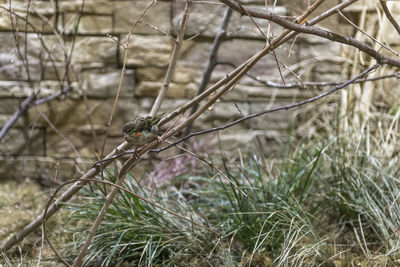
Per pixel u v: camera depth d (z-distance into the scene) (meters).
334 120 3.95
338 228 3.03
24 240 2.93
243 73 2.01
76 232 2.88
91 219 2.88
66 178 3.98
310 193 3.11
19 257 2.72
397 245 2.54
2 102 3.94
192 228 2.75
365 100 3.86
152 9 3.90
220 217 3.02
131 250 2.67
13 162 4.05
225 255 2.60
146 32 3.94
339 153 3.28
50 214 2.49
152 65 4.02
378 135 3.65
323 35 1.99
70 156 4.08
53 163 4.05
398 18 3.28
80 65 3.95
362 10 3.38
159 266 2.58
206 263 2.58
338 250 2.75
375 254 2.50
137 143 1.89
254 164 3.49
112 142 4.09
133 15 3.91
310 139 3.84
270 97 4.18
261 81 3.30
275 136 4.21
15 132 4.02
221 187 3.23
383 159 3.38
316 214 3.12
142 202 2.90
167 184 3.54
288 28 1.92
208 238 2.78
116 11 3.89
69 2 3.81
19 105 3.75
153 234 2.66
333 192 3.07
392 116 3.80
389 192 3.02
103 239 2.68
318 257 2.59
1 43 3.79
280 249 2.63
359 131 3.53
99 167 2.33
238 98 4.17
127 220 2.74
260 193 3.07
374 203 2.86
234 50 4.09
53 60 3.87
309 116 4.24
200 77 4.11
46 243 2.91
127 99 4.05
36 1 3.67
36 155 4.07
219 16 4.01
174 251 2.70
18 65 3.85
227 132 4.18
